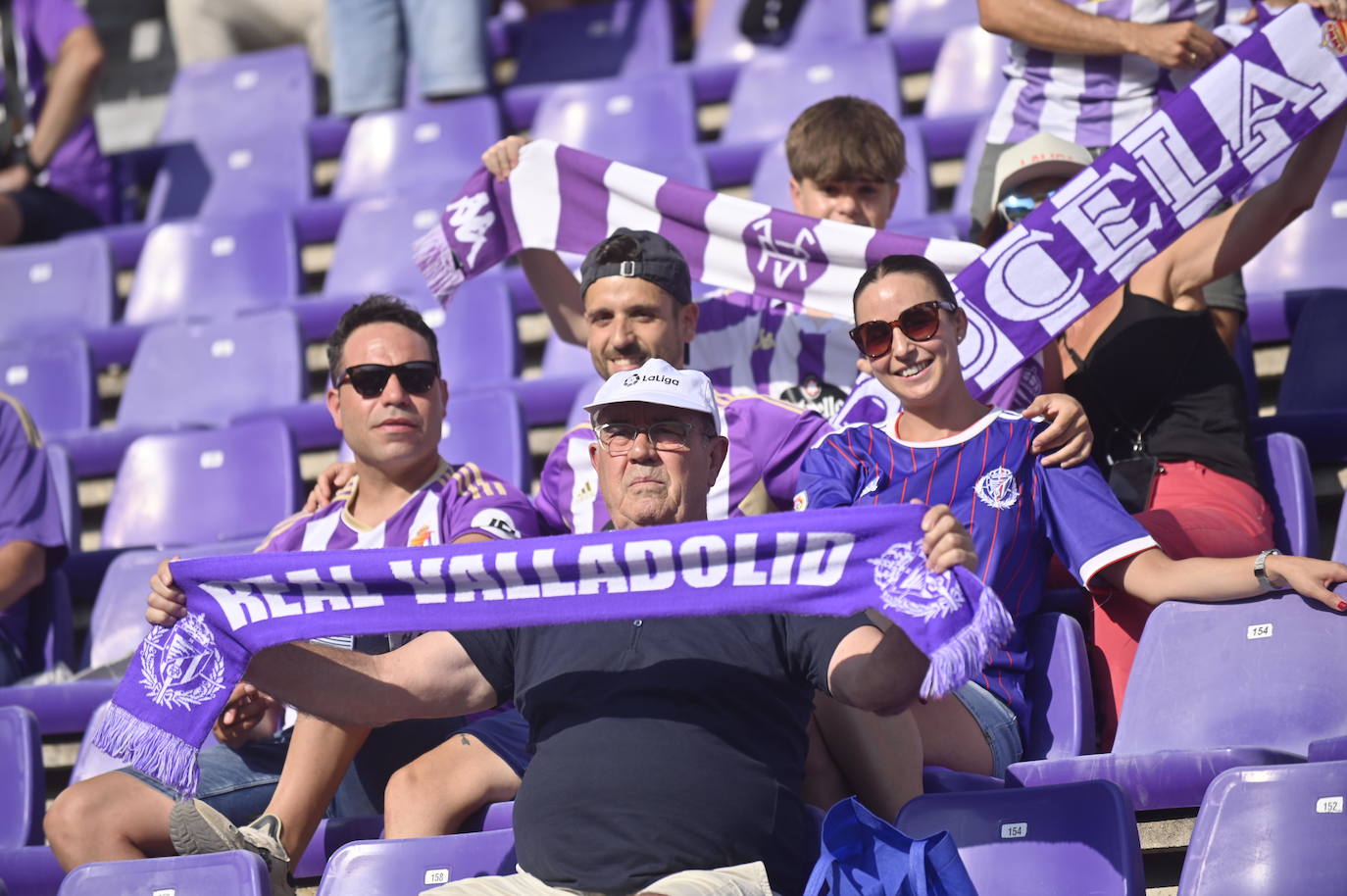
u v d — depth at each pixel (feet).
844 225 52.90
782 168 81.97
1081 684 42.80
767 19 99.71
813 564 33.73
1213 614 42.09
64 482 67.72
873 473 44.27
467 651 37.37
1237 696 40.83
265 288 85.76
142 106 120.37
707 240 54.85
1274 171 66.23
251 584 36.99
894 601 32.73
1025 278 48.65
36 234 94.38
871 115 56.08
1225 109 48.34
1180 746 40.96
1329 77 47.80
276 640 36.63
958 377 44.65
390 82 102.22
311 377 81.15
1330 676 40.01
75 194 96.53
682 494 37.83
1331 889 33.04
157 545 67.36
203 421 75.72
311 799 41.04
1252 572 41.29
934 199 83.71
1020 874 34.45
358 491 48.65
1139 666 42.45
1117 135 57.57
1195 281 50.44
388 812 40.75
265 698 44.29
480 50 100.17
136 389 77.87
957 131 84.74
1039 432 44.29
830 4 99.45
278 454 67.56
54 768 55.16
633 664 35.55
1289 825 33.78
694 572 34.60
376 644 42.75
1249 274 66.03
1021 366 48.47
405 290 79.30
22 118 96.07
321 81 112.47
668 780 34.04
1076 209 48.70
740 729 34.99
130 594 61.46
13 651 59.16
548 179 56.90
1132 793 38.06
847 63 90.63
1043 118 58.54
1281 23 48.16
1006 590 43.16
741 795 34.22
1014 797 35.24
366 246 85.35
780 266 53.78
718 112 96.84
